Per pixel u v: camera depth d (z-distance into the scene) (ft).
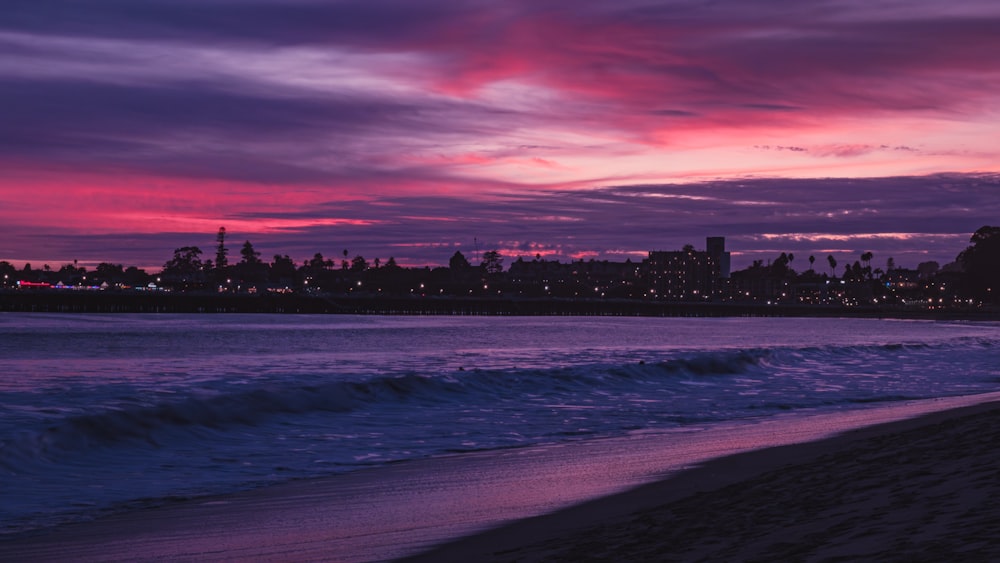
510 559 29.91
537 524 37.14
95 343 326.24
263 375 129.39
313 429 75.36
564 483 48.52
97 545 35.91
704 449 60.85
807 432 69.21
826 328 620.90
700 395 107.45
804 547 26.84
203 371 143.43
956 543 24.98
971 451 47.60
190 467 57.00
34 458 58.08
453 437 71.56
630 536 32.09
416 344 314.76
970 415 71.05
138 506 44.45
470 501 44.01
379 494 46.88
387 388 99.76
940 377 137.39
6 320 649.20
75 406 80.84
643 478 48.98
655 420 82.99
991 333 493.36
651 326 643.04
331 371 141.59
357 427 77.05
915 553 24.22
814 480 42.27
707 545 28.86
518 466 55.93
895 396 106.42
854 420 77.77
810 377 135.54
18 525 40.06
